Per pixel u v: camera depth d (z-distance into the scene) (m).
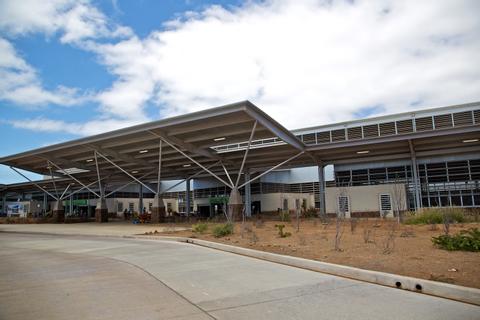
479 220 21.36
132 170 53.81
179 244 17.12
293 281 8.16
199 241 16.98
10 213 76.88
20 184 71.88
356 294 6.93
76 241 20.45
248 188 48.28
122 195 70.81
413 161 35.66
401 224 21.81
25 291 7.78
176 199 72.56
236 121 29.36
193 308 6.20
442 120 36.88
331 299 6.60
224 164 45.50
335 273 8.91
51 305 6.60
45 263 11.96
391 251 10.74
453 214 21.45
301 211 43.59
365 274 8.15
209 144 37.12
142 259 12.20
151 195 75.56
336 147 35.72
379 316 5.60
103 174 57.16
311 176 56.41
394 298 6.62
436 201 37.28
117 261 11.92
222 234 18.50
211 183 60.91
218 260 11.59
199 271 9.66
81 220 54.09
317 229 20.05
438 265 8.62
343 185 42.41
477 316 5.55
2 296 7.35
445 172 37.38
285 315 5.72
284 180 57.41
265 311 5.95
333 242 13.41
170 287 7.83
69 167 50.62
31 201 75.81
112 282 8.51
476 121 35.28
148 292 7.41
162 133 32.97
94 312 6.09
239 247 13.59
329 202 37.22
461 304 6.23
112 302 6.69
